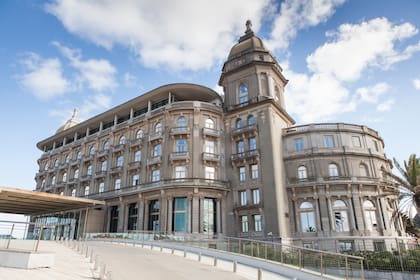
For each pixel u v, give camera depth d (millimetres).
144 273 14281
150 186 40188
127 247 27781
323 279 15484
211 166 40375
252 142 40375
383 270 21094
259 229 35844
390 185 36812
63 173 58656
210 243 27234
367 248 33250
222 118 43844
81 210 44594
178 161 40031
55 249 22344
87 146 55250
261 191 36750
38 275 11492
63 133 61469
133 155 46500
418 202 26688
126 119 53094
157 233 35500
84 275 12594
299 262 17844
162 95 46688
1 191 32156
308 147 39250
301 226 36125
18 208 46594
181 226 36969
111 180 47219
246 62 44906
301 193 37281
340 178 36500
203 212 37094
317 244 34250
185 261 19547
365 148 39031
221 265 18906
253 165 39281
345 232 34281
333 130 39438
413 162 28891
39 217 54000
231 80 45406
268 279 15445
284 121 44156
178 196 38062
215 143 41938
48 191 58812
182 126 41500
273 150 37562
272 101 39688
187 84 43906
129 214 42969
